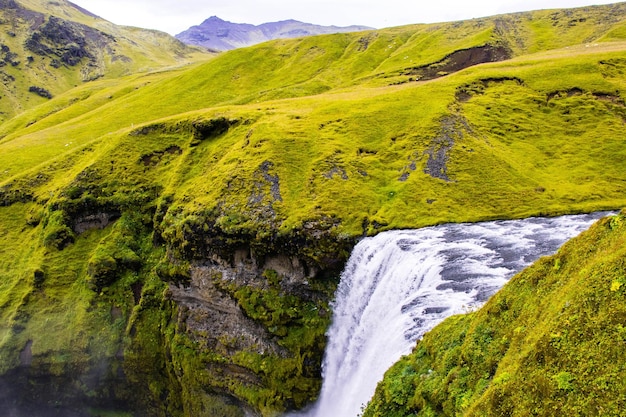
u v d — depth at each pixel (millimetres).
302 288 54844
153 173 82562
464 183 59812
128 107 144500
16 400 68125
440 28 160500
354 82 130375
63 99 195750
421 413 24422
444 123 69125
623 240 18703
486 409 18500
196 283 62062
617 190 55938
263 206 58625
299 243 54219
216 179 66875
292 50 172875
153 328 66625
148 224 77188
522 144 67062
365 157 66562
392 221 54969
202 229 60438
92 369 66688
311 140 69812
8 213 88250
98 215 79438
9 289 73375
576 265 20719
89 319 68688
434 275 40844
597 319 16734
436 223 53500
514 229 49594
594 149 63281
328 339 52219
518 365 18375
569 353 16812
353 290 52156
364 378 42562
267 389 53250
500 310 23906
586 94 72188
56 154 109375
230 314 59000
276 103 94625
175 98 146000
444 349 26984
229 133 81000
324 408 50125
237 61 167500
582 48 98750
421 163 63594
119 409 68188
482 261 41562
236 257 59031
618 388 14836
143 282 71188
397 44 161125
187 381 59969
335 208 56812
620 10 130750
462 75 85438
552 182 59500
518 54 127438
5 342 67438
